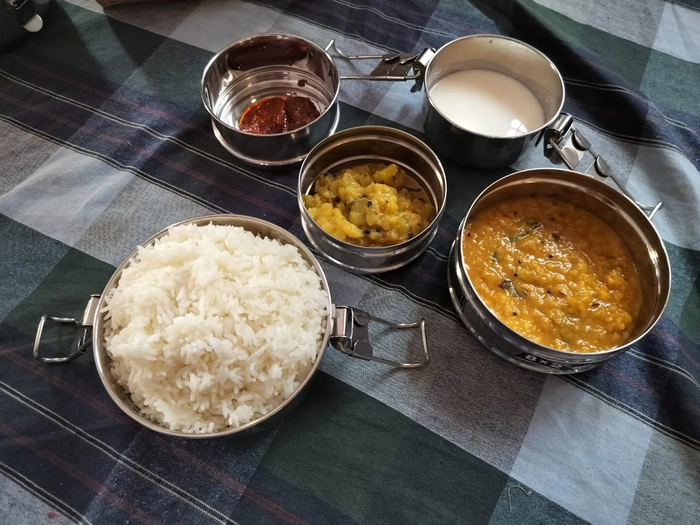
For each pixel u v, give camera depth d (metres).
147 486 0.30
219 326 0.29
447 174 0.40
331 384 0.32
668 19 0.48
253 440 0.31
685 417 0.32
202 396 0.29
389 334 0.34
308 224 0.35
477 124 0.40
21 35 0.46
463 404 0.32
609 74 0.43
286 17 0.48
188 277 0.31
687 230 0.38
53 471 0.30
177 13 0.48
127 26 0.47
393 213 0.34
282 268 0.32
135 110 0.43
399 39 0.47
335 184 0.36
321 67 0.41
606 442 0.31
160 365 0.29
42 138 0.42
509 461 0.31
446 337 0.34
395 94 0.44
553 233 0.35
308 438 0.31
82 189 0.39
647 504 0.30
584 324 0.32
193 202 0.39
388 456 0.31
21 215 0.38
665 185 0.40
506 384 0.33
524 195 0.36
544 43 0.45
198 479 0.30
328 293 0.31
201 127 0.42
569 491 0.30
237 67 0.42
